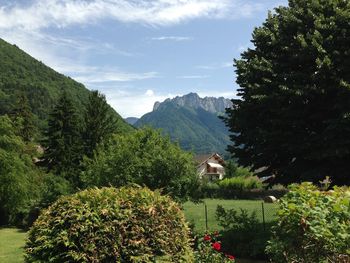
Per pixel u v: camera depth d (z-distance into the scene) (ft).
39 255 24.49
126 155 57.06
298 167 52.70
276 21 57.52
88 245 23.89
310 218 20.56
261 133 50.83
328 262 20.21
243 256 44.98
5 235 84.38
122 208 25.32
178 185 53.62
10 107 275.18
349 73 47.75
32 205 98.48
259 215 77.51
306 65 52.08
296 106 49.60
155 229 25.53
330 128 46.03
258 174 58.54
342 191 22.43
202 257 33.83
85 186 64.49
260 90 52.29
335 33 50.34
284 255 21.27
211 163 302.45
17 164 108.37
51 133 165.27
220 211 51.90
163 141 59.26
